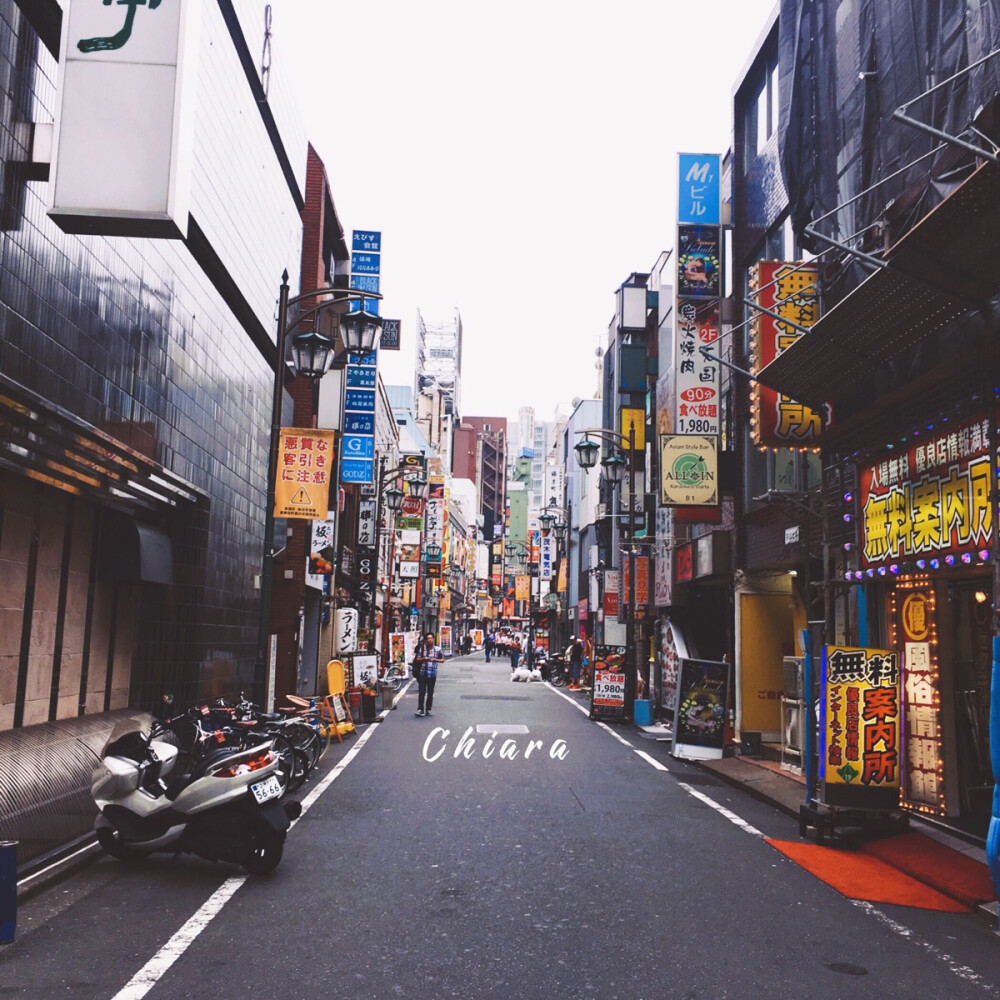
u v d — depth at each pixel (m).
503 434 161.25
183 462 12.76
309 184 25.78
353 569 33.12
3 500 8.90
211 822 7.29
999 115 7.20
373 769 13.38
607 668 22.17
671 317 24.61
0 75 7.39
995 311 8.30
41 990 4.81
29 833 7.30
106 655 11.66
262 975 5.11
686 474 17.56
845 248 7.50
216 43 13.22
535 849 8.44
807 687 9.69
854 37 11.80
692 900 6.85
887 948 5.84
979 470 8.55
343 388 26.73
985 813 10.09
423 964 5.35
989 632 10.49
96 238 9.45
